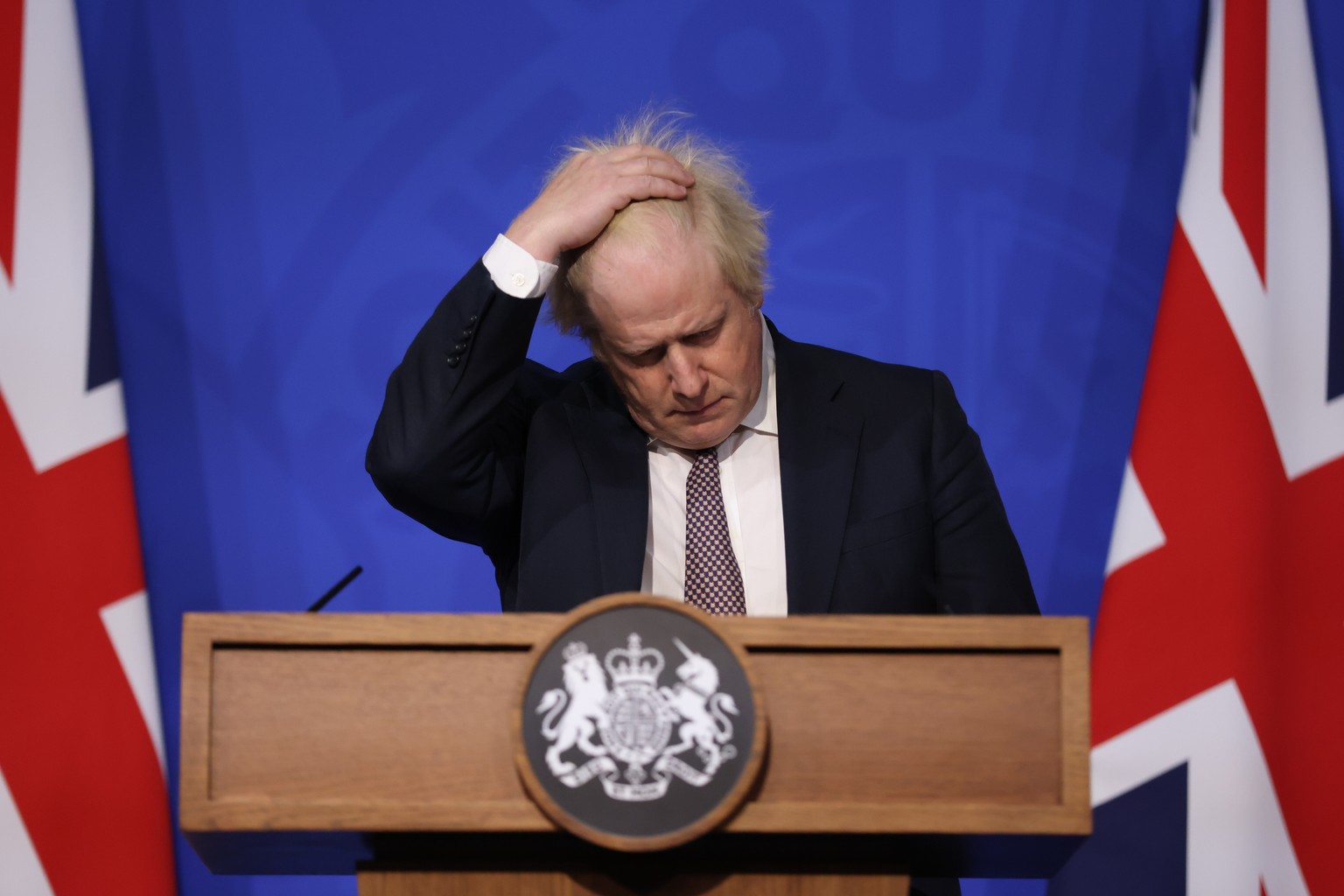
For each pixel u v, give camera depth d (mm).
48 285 7965
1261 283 7602
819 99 8805
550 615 3609
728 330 5059
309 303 8703
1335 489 7379
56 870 7719
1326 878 7238
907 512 5359
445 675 3613
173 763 8461
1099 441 8672
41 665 7793
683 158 5402
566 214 4953
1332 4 8508
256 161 8734
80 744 7801
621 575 5199
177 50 8719
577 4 8812
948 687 3635
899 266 8750
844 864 3777
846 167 8781
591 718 3486
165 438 8586
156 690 7961
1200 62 8234
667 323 4887
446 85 8805
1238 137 7695
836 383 5672
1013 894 8773
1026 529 8641
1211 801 7422
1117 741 7531
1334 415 7438
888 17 8820
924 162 8781
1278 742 7355
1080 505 8656
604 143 5727
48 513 7859
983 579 5434
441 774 3572
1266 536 7441
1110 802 7508
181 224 8672
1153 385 7680
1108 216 8742
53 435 7910
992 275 8742
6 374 7891
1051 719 3629
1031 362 8703
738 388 5148
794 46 8812
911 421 5582
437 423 5094
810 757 3590
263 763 3580
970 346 8711
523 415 5812
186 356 8625
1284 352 7539
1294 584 7387
